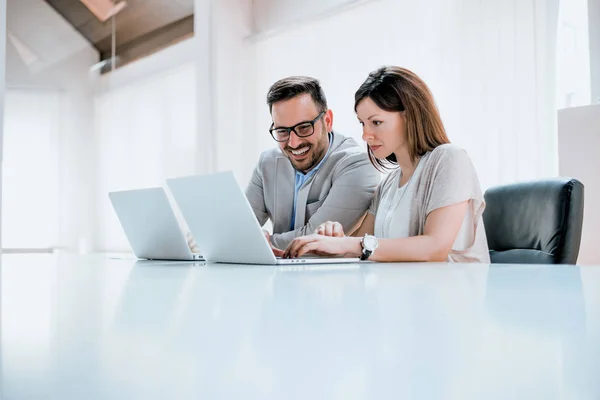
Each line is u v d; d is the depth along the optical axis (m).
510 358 0.16
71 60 6.01
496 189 1.56
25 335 0.20
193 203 1.12
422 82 1.59
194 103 4.87
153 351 0.17
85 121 5.99
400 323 0.23
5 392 0.13
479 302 0.31
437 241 1.29
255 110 4.27
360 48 3.46
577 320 0.23
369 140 1.67
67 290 0.43
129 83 5.61
